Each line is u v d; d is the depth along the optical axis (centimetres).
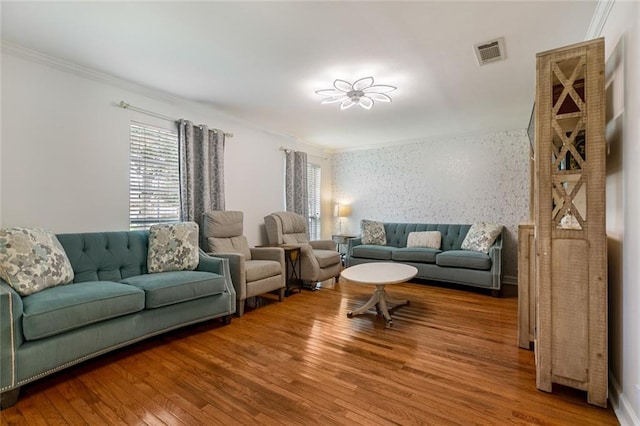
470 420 151
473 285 386
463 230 459
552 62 172
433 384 183
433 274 418
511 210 448
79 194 271
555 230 170
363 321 290
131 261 272
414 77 285
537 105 176
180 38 223
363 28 210
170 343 242
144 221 319
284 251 368
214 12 193
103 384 184
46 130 252
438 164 507
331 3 184
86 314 190
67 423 150
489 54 244
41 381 187
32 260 196
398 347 234
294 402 166
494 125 440
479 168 472
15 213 236
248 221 435
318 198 594
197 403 166
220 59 254
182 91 321
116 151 296
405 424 149
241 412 158
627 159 154
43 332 172
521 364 207
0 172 230
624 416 146
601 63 159
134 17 198
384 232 517
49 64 252
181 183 340
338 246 608
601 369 160
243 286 305
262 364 208
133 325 219
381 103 352
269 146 472
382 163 565
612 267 175
